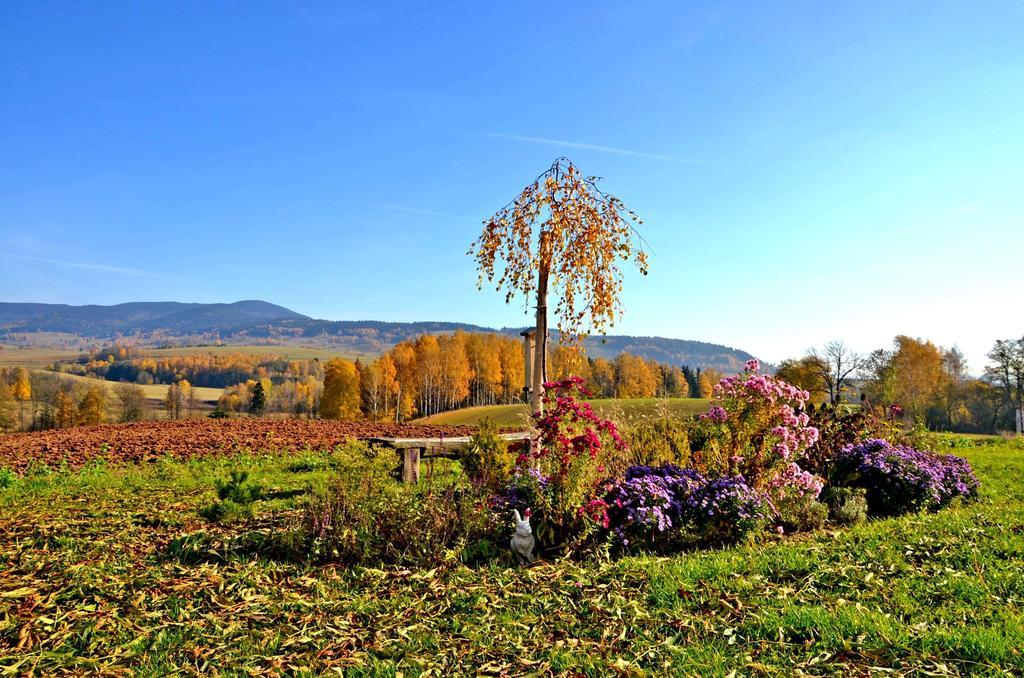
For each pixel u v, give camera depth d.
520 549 5.65
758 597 4.57
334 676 3.69
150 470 11.66
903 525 6.71
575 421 6.31
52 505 8.06
